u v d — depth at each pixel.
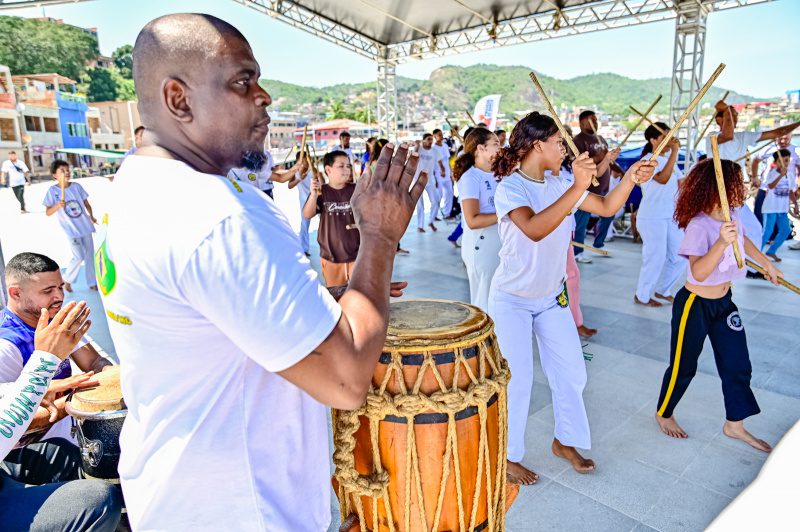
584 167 2.17
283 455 1.04
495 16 10.32
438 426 1.35
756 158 7.56
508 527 2.41
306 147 4.89
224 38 0.95
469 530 1.44
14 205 16.44
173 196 0.89
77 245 6.05
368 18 10.62
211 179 0.90
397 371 1.33
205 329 0.92
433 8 9.85
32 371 1.67
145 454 1.01
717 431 3.10
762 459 2.83
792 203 7.84
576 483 2.69
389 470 1.38
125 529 1.90
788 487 2.58
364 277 0.99
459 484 1.39
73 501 1.70
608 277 6.41
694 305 2.87
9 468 2.09
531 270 2.54
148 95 0.97
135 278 0.90
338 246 4.62
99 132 47.72
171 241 0.86
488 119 12.22
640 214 5.23
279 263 0.86
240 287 0.84
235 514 1.00
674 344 2.96
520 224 2.41
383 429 1.36
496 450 1.49
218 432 0.98
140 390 0.99
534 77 2.25
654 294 5.55
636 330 4.67
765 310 5.03
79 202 6.03
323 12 10.42
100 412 1.84
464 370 1.36
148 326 0.93
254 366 1.00
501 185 2.56
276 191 15.80
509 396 2.65
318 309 0.87
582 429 2.77
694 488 2.63
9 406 1.63
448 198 11.09
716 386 3.62
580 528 2.39
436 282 6.47
